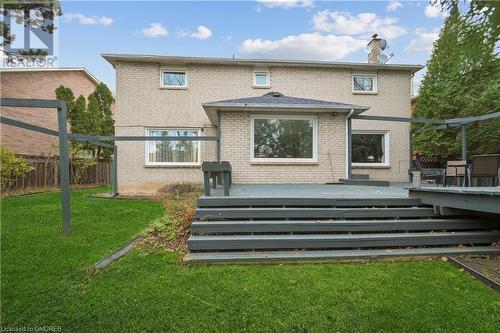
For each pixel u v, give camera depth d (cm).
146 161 1132
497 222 491
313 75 1230
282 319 256
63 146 507
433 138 1343
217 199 498
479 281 337
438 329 242
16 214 695
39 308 269
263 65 1201
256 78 1225
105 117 1841
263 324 249
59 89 1577
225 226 449
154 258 404
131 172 1124
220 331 240
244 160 902
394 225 468
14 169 1170
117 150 1119
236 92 1196
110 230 549
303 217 482
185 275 349
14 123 508
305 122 928
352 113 906
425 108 1411
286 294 302
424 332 238
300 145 924
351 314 264
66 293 299
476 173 693
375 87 1250
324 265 386
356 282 331
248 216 478
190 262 388
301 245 427
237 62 1174
